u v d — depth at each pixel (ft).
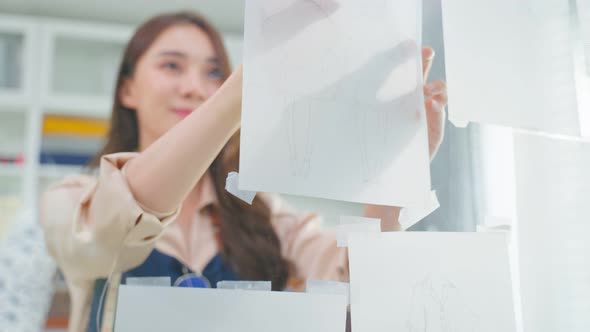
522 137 1.65
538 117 1.44
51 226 1.88
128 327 1.33
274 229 2.67
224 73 2.81
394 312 1.30
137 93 2.59
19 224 2.74
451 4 1.44
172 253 2.22
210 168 2.21
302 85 1.29
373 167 1.31
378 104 1.36
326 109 1.30
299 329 1.33
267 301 1.35
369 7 1.42
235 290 1.37
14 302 2.39
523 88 1.45
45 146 5.24
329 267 2.43
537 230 1.60
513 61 1.46
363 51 1.38
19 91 5.35
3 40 5.45
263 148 1.22
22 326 2.35
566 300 1.55
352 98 1.33
